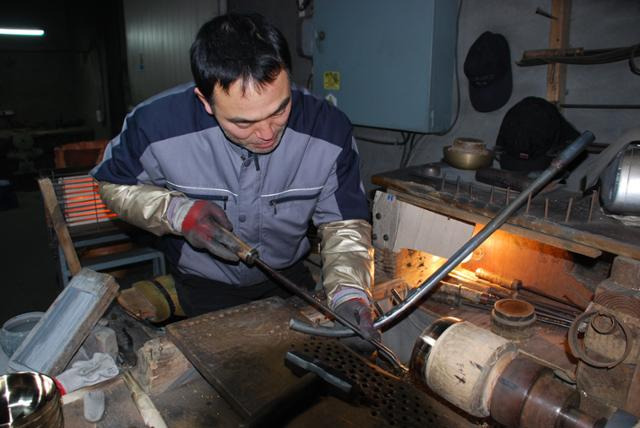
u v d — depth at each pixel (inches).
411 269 68.2
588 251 43.3
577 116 66.3
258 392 30.9
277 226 49.8
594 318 39.6
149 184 49.1
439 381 28.2
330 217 48.1
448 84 79.4
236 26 33.0
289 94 34.2
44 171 87.5
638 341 37.7
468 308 61.8
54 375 47.6
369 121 84.9
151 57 185.8
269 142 37.0
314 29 90.5
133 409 35.1
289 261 55.5
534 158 60.9
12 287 127.5
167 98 45.7
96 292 50.1
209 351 34.9
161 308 61.6
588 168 61.6
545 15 65.1
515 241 63.9
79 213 87.4
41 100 264.4
